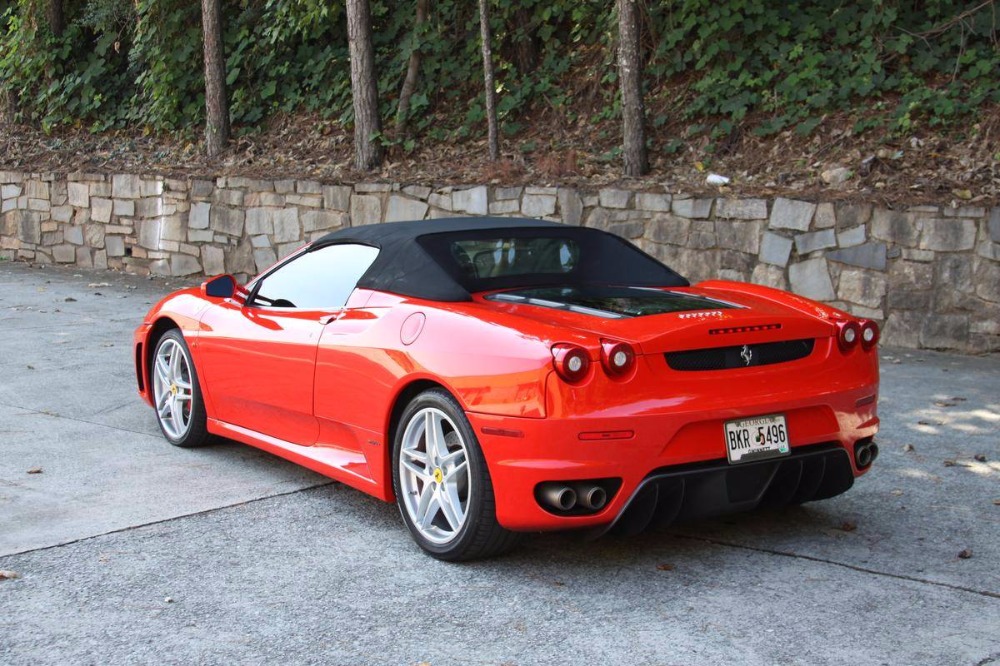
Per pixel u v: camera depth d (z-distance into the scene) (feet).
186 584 11.62
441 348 12.13
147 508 14.44
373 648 9.95
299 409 14.73
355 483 13.82
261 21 47.73
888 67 34.27
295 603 11.09
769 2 36.35
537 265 13.99
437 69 43.39
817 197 29.12
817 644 9.97
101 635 10.25
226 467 16.70
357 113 39.73
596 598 11.18
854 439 12.59
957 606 10.91
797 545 12.87
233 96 46.44
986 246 26.58
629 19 33.58
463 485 12.33
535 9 42.06
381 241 14.44
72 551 12.66
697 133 35.12
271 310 15.70
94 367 24.98
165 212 43.42
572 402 10.89
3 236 49.37
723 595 11.24
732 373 11.61
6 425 19.30
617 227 32.63
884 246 27.96
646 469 11.13
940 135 30.76
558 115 39.19
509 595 11.28
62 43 52.16
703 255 31.04
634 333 11.30
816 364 12.25
